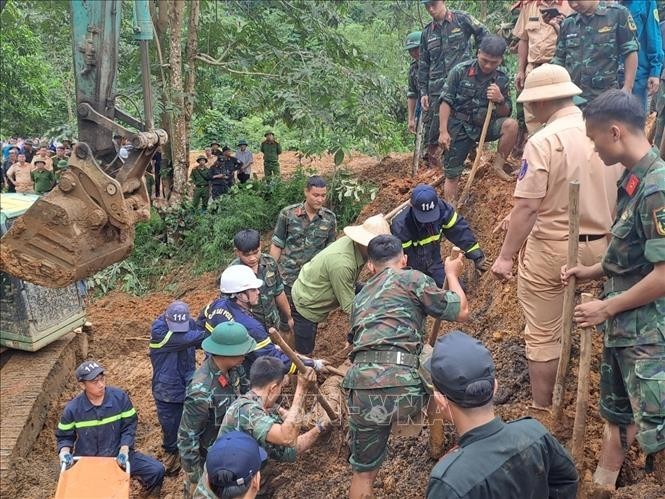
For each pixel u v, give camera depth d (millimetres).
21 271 4031
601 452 3906
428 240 5391
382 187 10656
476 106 7262
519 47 7883
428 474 4668
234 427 4098
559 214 3984
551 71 4078
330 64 12016
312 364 5129
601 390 3748
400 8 16062
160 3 13117
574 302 3828
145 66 4449
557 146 3891
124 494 4977
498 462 2459
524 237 4031
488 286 6695
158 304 11086
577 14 6332
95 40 4285
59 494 4953
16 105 21188
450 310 3920
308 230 7109
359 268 5578
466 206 8031
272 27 13453
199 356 8523
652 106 8195
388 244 4180
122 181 4250
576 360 4871
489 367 2537
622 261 3379
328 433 5434
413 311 3986
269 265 6234
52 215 3941
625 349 3352
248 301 5492
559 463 2596
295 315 6188
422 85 8836
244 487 3225
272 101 12539
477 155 7266
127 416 5699
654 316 3277
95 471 5223
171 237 12703
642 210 3166
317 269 5672
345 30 17594
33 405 6770
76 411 5574
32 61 20688
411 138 14297
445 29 8375
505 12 13531
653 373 3221
